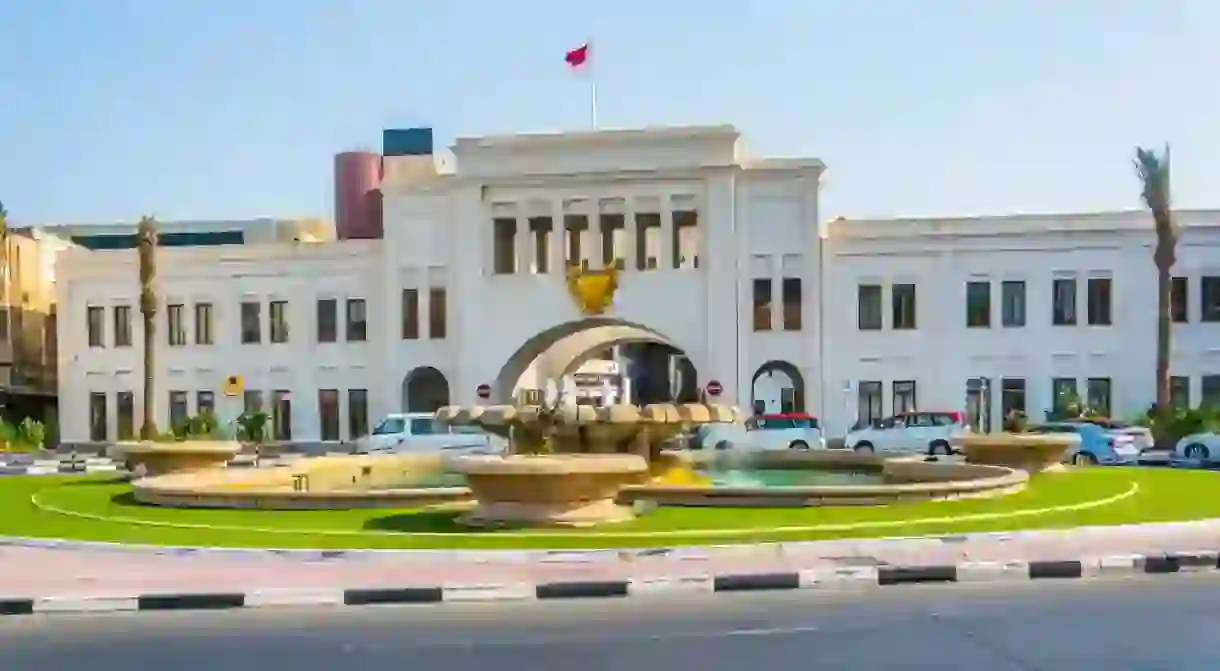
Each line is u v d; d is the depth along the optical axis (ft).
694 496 70.18
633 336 202.80
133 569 52.24
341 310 183.62
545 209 176.04
